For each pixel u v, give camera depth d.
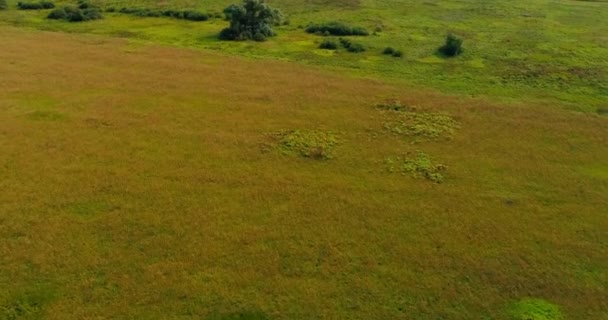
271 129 30.48
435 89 38.34
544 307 18.23
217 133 29.81
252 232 21.73
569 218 23.11
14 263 19.59
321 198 24.17
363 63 44.06
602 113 34.69
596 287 19.19
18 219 22.02
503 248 21.14
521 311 18.08
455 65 43.84
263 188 24.83
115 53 43.16
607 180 26.14
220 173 25.97
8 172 25.33
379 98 35.34
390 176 26.20
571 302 18.50
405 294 18.73
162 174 25.72
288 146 28.67
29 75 37.06
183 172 25.94
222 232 21.69
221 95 34.94
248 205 23.53
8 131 29.08
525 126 31.70
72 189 24.19
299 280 19.28
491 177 26.25
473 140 29.86
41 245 20.56
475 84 39.81
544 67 42.91
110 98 33.81
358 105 34.16
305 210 23.27
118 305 17.91
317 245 21.09
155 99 33.97
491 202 24.16
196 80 37.50
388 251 20.84
